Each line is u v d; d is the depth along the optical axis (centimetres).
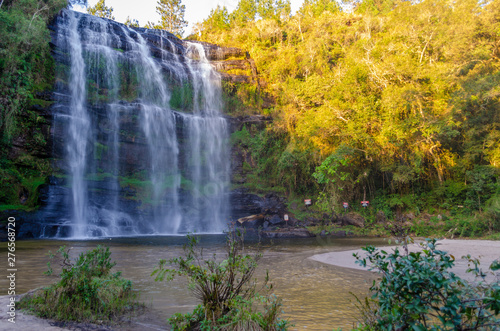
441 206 3047
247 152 3909
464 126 3112
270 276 925
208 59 4806
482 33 3528
